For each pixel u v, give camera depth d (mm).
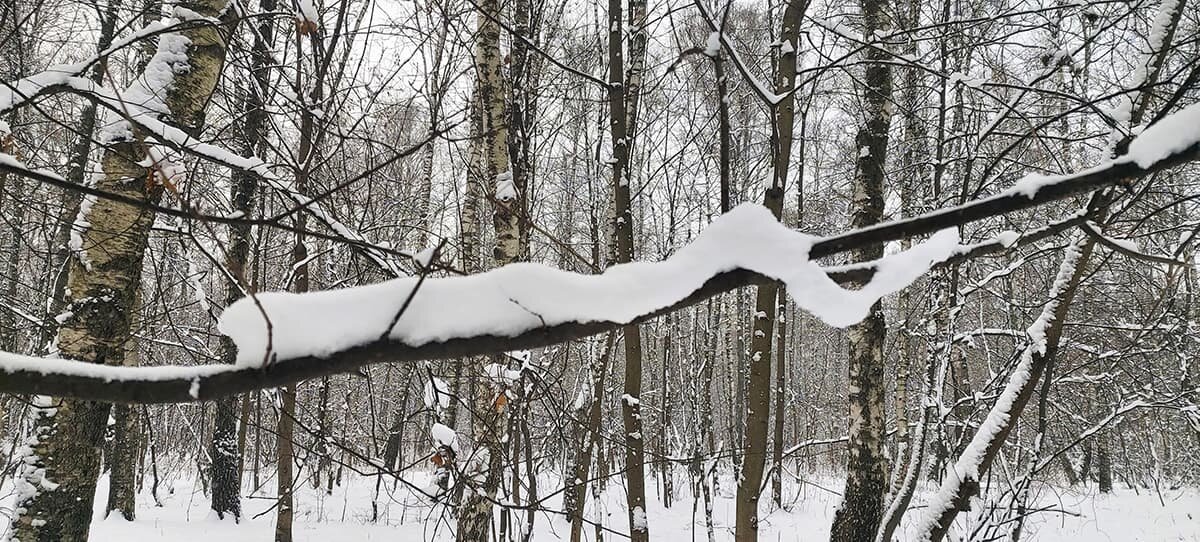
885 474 6219
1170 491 15094
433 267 1475
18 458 5109
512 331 933
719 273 990
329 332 944
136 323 8352
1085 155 4617
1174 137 967
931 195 7082
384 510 11359
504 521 4590
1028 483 4484
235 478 10445
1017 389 3904
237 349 971
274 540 9195
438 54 4668
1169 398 5008
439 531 8344
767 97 1641
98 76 4770
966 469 3908
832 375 28438
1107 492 15992
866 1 5961
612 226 5746
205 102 3795
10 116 3061
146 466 15602
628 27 4938
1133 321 6938
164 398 970
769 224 1014
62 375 975
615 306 958
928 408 4773
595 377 6539
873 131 6539
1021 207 1006
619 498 12648
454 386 5680
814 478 16906
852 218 6602
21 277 10273
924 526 3973
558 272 986
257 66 4195
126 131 3850
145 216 4023
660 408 15859
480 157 5723
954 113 6793
